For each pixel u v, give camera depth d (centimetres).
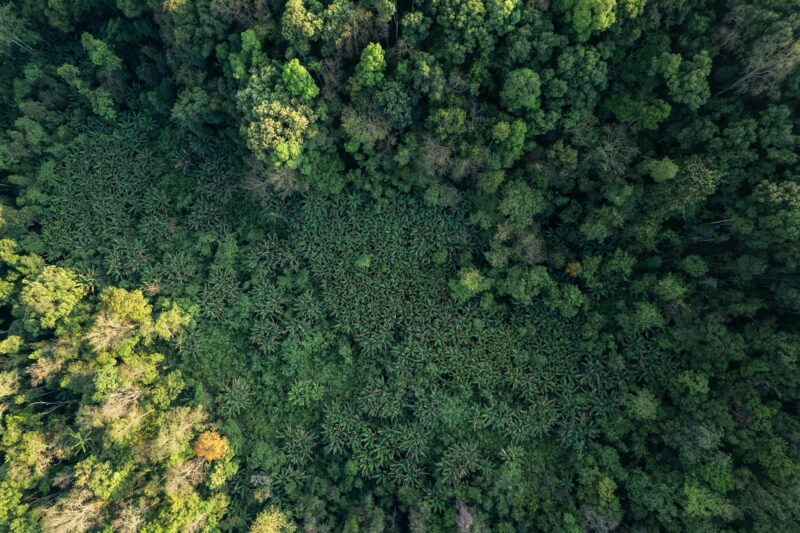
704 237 3138
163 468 3192
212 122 3638
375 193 3744
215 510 3338
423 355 3791
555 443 3653
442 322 3822
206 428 3531
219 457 3416
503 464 3578
